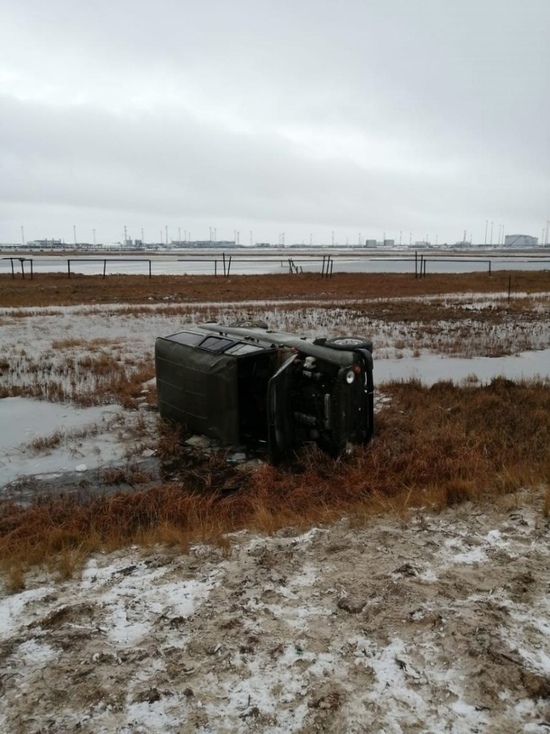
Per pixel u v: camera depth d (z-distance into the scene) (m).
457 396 10.30
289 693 2.89
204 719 2.72
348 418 7.07
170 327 19.84
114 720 2.73
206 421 8.04
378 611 3.60
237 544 4.88
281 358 7.59
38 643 3.38
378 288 38.91
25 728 2.70
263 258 115.12
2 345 16.42
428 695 2.84
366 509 5.57
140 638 3.42
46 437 8.53
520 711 2.72
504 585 3.90
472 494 5.72
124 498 6.16
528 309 25.64
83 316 22.44
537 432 7.94
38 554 4.80
